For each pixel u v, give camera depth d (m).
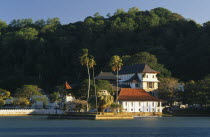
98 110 146.00
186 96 175.38
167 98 183.12
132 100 167.00
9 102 186.25
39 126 109.69
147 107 169.88
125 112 164.62
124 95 169.50
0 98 177.50
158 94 191.00
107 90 176.88
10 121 132.75
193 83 181.25
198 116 168.50
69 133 90.00
